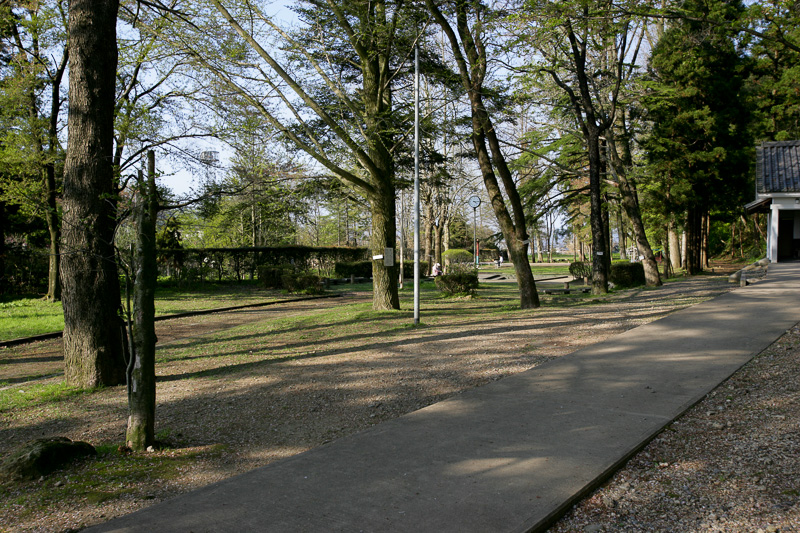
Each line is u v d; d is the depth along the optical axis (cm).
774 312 1016
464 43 1509
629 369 703
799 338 795
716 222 5059
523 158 2391
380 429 529
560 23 1062
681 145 2738
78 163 801
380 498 375
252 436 553
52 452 472
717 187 2892
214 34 1249
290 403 669
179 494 413
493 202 1644
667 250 2981
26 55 1839
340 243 5375
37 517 379
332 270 3797
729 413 524
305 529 335
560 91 2089
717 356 733
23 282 2366
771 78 3325
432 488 388
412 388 702
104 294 814
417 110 1370
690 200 2798
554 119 2348
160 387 794
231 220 1872
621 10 991
